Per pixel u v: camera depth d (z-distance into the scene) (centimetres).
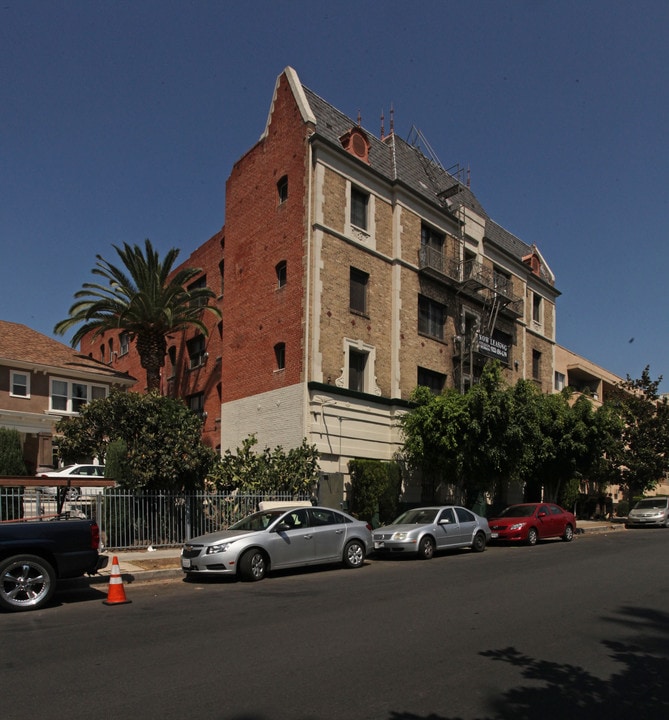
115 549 1541
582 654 659
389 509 2141
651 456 3388
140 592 1091
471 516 1791
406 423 2273
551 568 1354
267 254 2380
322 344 2139
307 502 1767
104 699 516
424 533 1611
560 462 2553
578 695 535
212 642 702
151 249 2652
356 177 2353
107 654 653
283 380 2202
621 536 2372
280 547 1280
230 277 2583
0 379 2631
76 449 1756
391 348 2395
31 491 1428
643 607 912
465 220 2833
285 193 2383
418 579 1205
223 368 2539
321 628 770
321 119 2414
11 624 809
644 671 604
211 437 2717
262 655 646
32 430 2683
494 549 1870
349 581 1198
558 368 3922
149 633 749
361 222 2388
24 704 506
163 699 516
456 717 483
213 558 1197
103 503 1570
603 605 924
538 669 605
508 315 3083
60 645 693
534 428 2198
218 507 1744
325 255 2194
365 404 2255
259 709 494
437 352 2581
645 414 3481
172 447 1669
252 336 2395
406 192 2498
